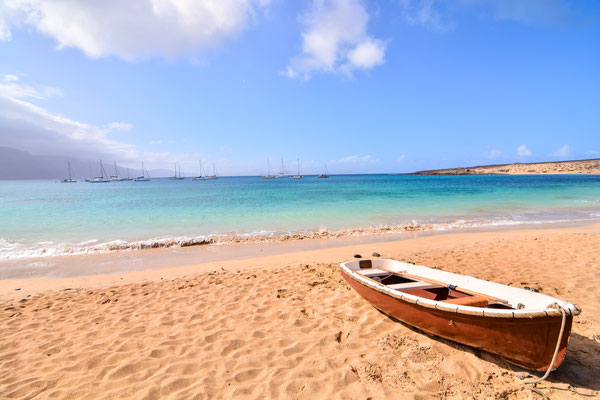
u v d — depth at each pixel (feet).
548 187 149.69
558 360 11.47
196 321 17.80
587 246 32.76
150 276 27.27
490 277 24.16
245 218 58.23
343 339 15.38
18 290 24.11
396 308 15.84
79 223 54.13
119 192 153.58
